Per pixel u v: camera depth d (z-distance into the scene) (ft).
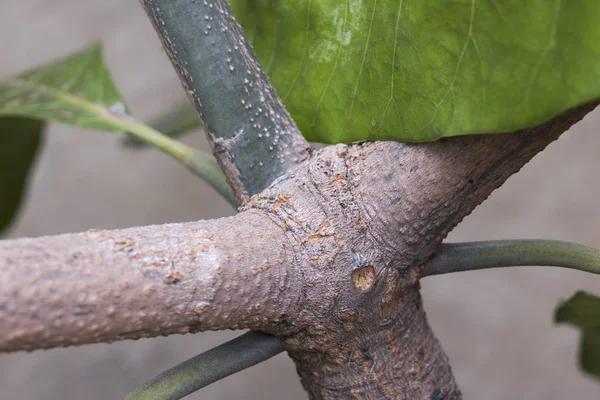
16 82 1.22
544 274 3.45
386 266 0.96
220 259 0.90
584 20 0.86
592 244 3.38
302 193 0.96
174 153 1.13
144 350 3.77
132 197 4.35
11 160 1.38
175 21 0.98
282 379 3.51
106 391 3.68
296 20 1.02
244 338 0.97
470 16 0.91
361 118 0.98
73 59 1.21
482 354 3.38
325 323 0.96
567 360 3.26
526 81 0.88
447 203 0.96
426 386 1.00
